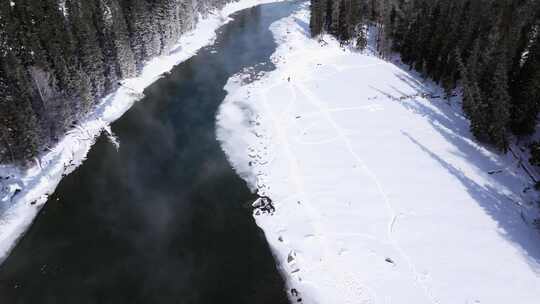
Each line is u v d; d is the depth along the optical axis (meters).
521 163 44.41
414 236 34.56
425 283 30.30
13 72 42.91
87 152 47.06
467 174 42.66
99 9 59.59
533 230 35.19
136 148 48.22
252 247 34.50
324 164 44.69
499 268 31.42
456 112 56.41
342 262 32.31
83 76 51.34
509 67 50.53
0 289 30.67
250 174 43.78
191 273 32.09
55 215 37.78
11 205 37.75
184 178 43.22
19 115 40.06
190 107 57.72
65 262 33.00
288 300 29.80
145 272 32.19
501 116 44.56
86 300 29.91
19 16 49.59
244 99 59.72
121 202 39.69
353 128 51.66
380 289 30.00
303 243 34.31
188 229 36.47
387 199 39.00
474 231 35.00
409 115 55.25
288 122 53.44
